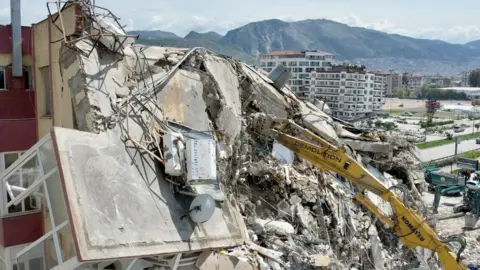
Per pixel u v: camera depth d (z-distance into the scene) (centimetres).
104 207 955
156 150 1162
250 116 1933
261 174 1931
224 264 1302
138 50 1479
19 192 1443
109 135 1113
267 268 1405
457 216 3925
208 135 1304
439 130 12494
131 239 945
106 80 1252
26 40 1548
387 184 2395
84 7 1289
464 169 6281
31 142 1539
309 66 18225
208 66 1708
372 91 16400
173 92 1380
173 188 1122
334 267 1634
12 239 1361
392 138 2786
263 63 18838
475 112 16312
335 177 1975
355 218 2095
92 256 869
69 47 1243
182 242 1020
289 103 2248
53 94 1363
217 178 1288
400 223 1589
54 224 1038
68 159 963
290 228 1730
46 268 1432
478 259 2803
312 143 1773
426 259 2147
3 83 1514
